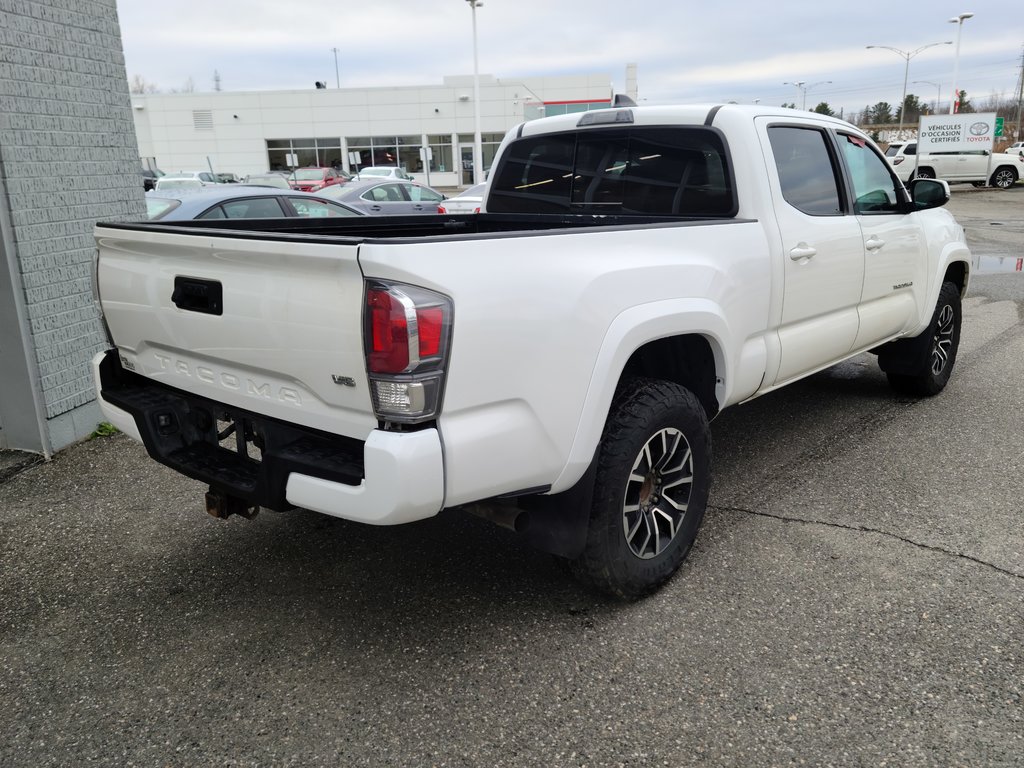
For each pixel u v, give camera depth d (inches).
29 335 178.2
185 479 172.6
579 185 170.9
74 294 191.0
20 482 171.2
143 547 141.9
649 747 90.6
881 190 183.3
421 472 85.7
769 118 148.6
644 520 118.0
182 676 105.3
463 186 1931.6
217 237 96.3
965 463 173.8
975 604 117.8
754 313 137.8
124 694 102.0
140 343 116.6
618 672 103.9
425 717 96.4
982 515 147.6
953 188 1338.6
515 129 183.3
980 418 205.3
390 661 107.4
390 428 86.6
